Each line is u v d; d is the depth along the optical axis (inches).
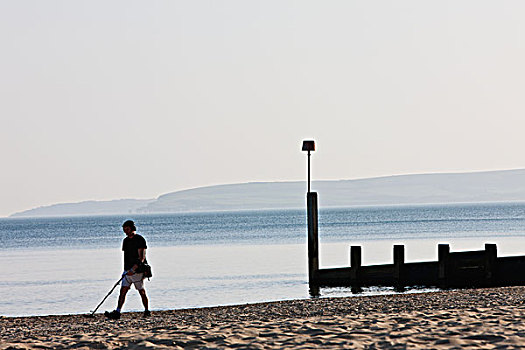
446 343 960.9
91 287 3280.0
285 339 1046.4
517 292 2050.9
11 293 3090.6
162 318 1616.6
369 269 2657.5
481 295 1958.7
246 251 5585.6
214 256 5088.6
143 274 1583.4
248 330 1150.3
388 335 1040.8
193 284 3191.4
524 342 952.3
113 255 5866.1
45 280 3686.0
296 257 4763.8
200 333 1134.4
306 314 1572.3
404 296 2057.1
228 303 2486.5
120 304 1571.1
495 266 2635.3
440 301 1787.6
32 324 1662.2
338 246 6048.2
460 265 2630.4
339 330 1112.8
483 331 1041.5
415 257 4736.7
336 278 2672.2
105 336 1152.8
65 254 6215.6
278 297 2586.1
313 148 2677.2
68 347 1055.0
